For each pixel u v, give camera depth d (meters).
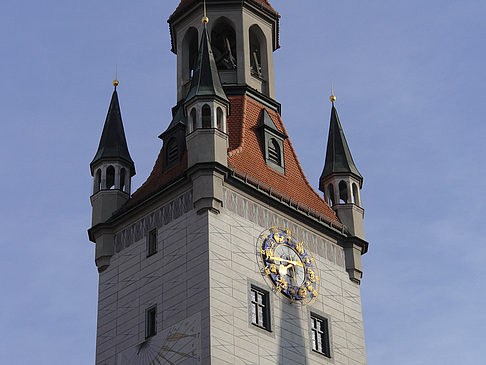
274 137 81.44
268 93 85.88
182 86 85.88
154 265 73.12
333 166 83.81
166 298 70.94
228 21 87.00
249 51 86.38
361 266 79.38
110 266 76.19
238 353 67.75
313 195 81.06
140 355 70.44
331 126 87.19
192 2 87.69
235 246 71.69
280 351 70.31
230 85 84.12
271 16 89.19
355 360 74.88
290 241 75.62
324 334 74.31
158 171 80.00
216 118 75.25
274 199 75.81
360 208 82.56
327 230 78.88
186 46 87.50
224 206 72.62
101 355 72.88
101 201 78.69
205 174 72.62
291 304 72.94
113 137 81.75
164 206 74.75
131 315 72.62
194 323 68.25
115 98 84.81
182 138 79.12
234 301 69.44
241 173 74.69
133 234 75.94
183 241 72.00
